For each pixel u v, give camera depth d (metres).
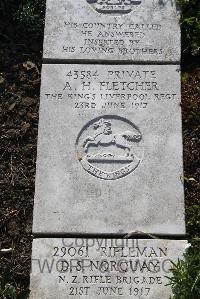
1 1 1.99
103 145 1.75
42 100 1.79
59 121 1.77
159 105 1.79
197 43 1.91
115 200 1.70
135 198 1.70
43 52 1.84
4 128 1.87
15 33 1.98
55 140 1.75
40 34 1.97
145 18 1.89
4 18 1.99
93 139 1.76
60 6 1.90
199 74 1.90
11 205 1.78
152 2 1.91
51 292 1.61
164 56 1.85
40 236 1.67
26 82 1.93
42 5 1.97
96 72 1.83
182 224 1.68
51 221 1.68
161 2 1.91
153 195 1.70
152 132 1.76
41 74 1.82
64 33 1.87
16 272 1.71
